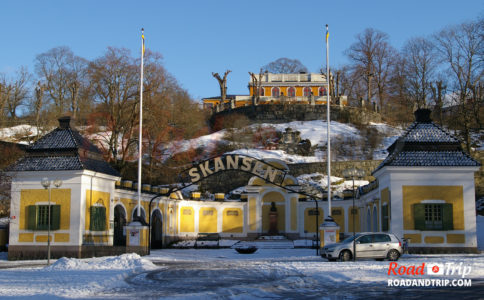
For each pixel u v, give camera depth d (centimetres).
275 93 11212
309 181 6269
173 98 7250
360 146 7688
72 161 3544
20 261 3334
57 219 3488
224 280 1969
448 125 7075
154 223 4916
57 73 9362
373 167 6388
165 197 4947
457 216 3341
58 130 3769
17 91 8081
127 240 3631
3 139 7125
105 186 3788
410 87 8356
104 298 1499
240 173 6462
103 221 3712
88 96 6084
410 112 8312
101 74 5806
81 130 6562
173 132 6738
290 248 4934
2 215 4575
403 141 3472
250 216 5678
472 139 6750
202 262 3006
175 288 1739
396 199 3366
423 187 3369
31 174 3559
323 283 1850
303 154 7562
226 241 5253
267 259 3244
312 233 5566
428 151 3447
